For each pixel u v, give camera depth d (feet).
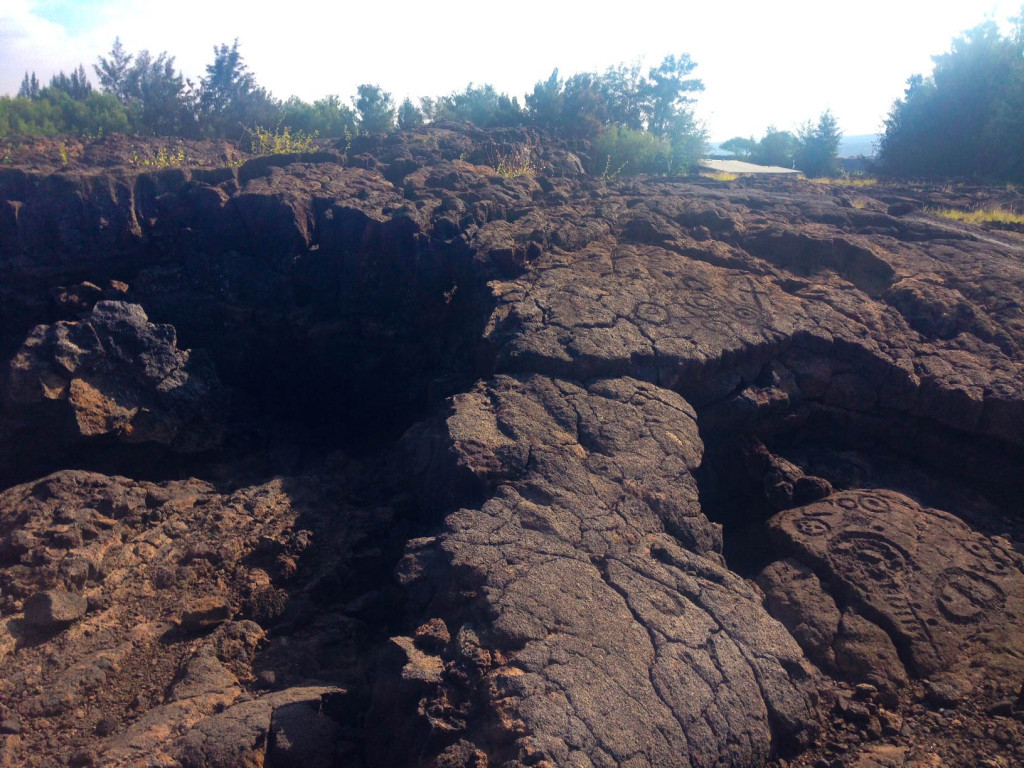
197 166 33.78
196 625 16.29
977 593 16.74
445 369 26.48
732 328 22.76
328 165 35.40
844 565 17.25
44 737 13.76
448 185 33.99
